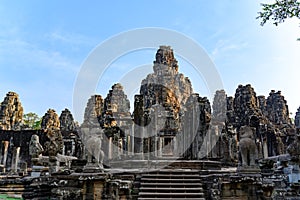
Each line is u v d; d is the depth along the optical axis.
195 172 17.36
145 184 16.06
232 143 29.88
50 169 20.66
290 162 18.06
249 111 46.03
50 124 50.56
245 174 14.45
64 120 52.56
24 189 18.06
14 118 54.41
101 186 13.84
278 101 53.22
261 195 13.83
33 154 21.92
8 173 31.64
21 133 45.34
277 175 18.06
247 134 15.37
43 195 15.77
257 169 14.70
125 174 16.91
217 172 17.47
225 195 14.40
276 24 12.40
